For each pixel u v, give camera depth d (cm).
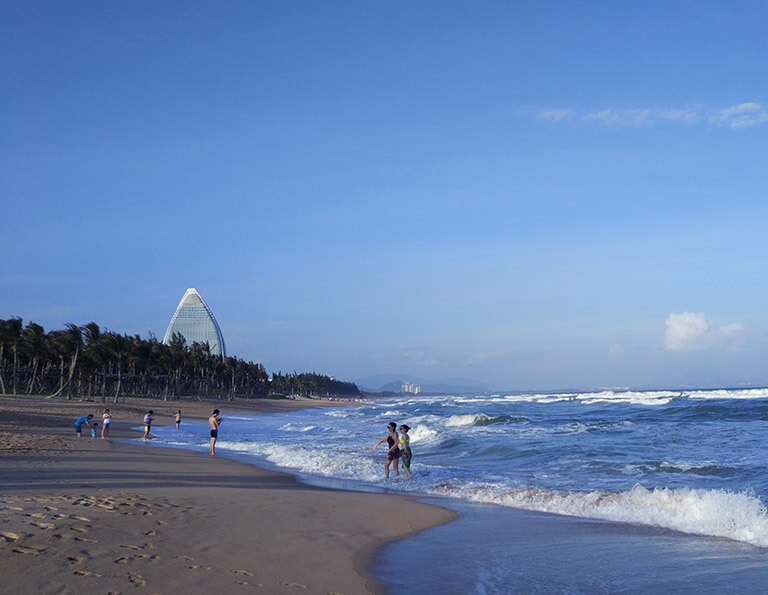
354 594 644
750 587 702
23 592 532
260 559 737
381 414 8081
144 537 774
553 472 1786
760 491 1345
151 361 9931
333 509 1142
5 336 7575
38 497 1023
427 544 922
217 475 1698
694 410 4975
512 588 696
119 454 2131
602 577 743
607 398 9825
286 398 19862
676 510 1153
